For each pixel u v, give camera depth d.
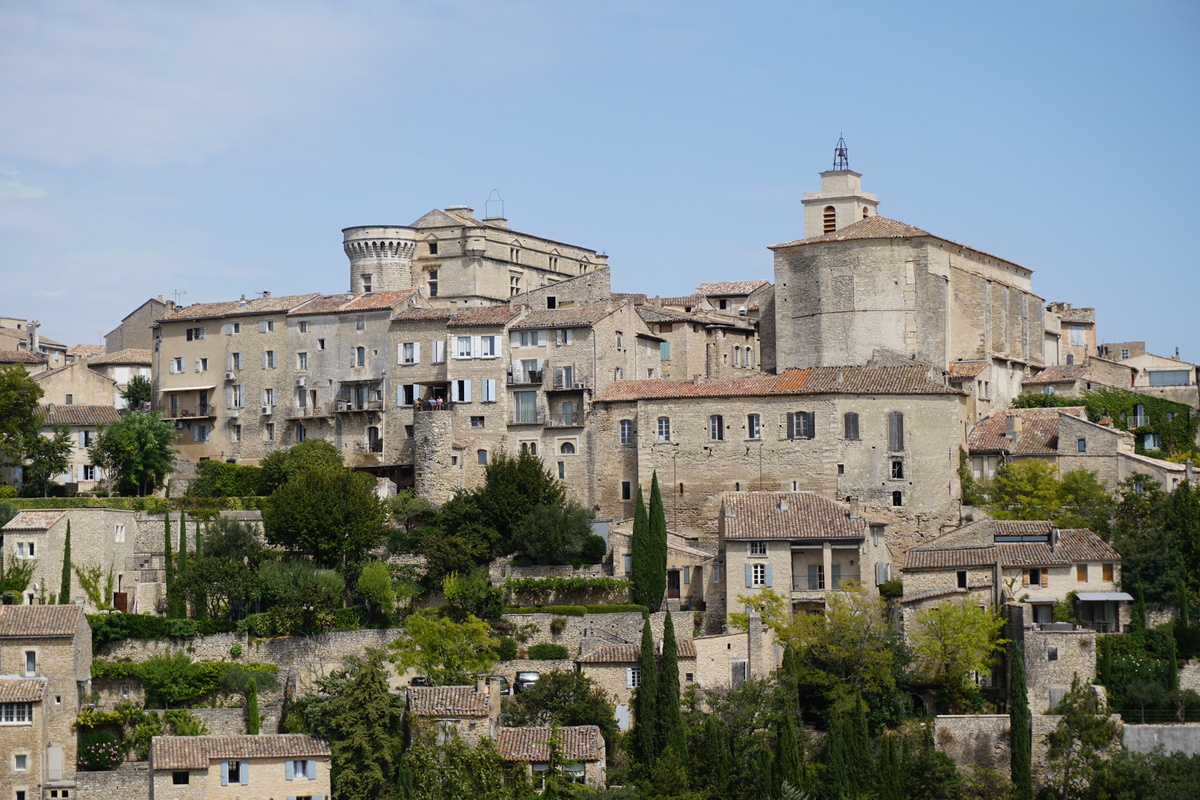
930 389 166.00
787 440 168.25
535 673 145.12
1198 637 143.88
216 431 195.50
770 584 152.88
